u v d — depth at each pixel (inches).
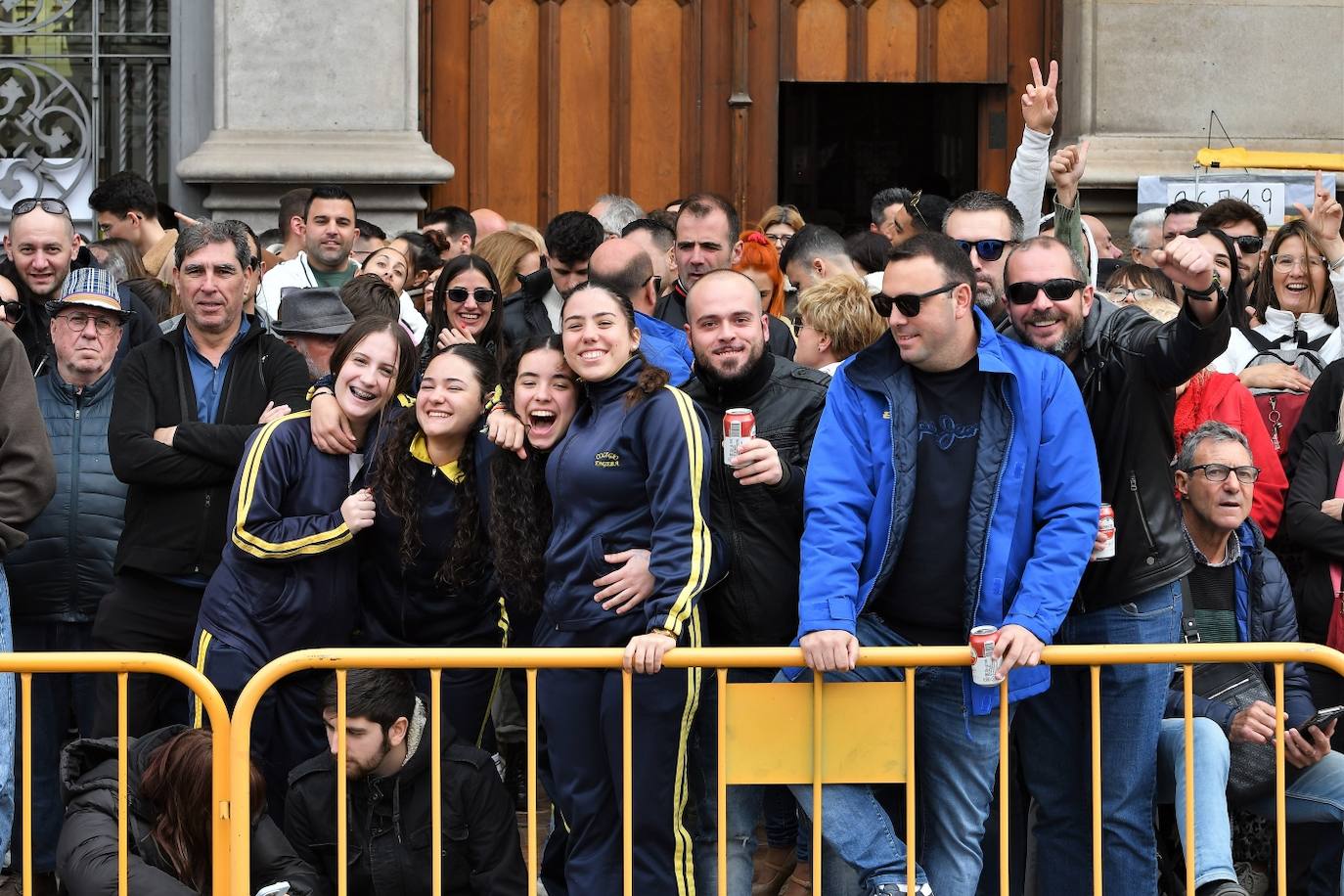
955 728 205.8
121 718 195.0
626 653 197.6
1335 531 260.2
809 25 431.5
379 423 231.3
